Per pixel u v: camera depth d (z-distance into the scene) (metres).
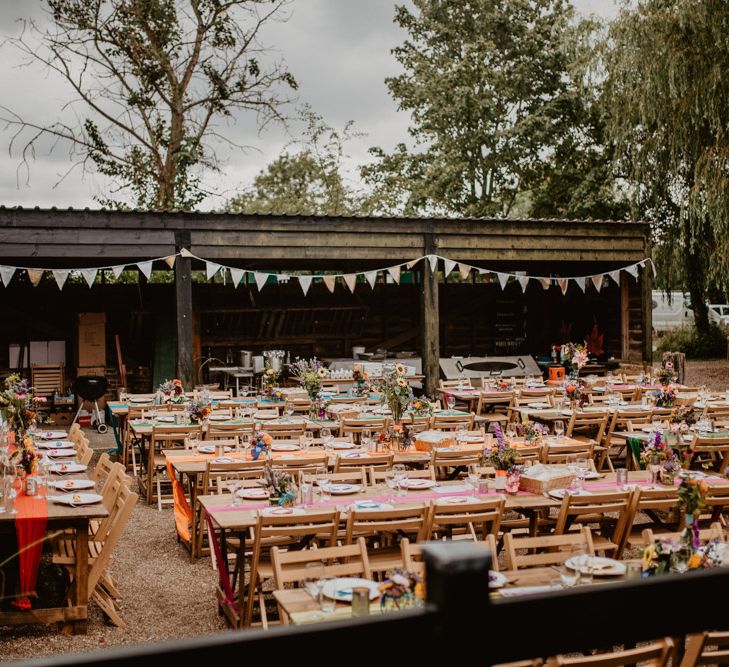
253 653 1.18
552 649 1.30
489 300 21.77
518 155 30.61
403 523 5.80
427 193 30.03
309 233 15.15
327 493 6.59
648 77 19.58
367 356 19.25
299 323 20.02
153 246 14.16
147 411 11.92
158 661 1.15
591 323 20.97
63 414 17.56
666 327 33.06
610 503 6.29
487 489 6.54
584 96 22.30
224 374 18.69
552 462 8.68
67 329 18.38
